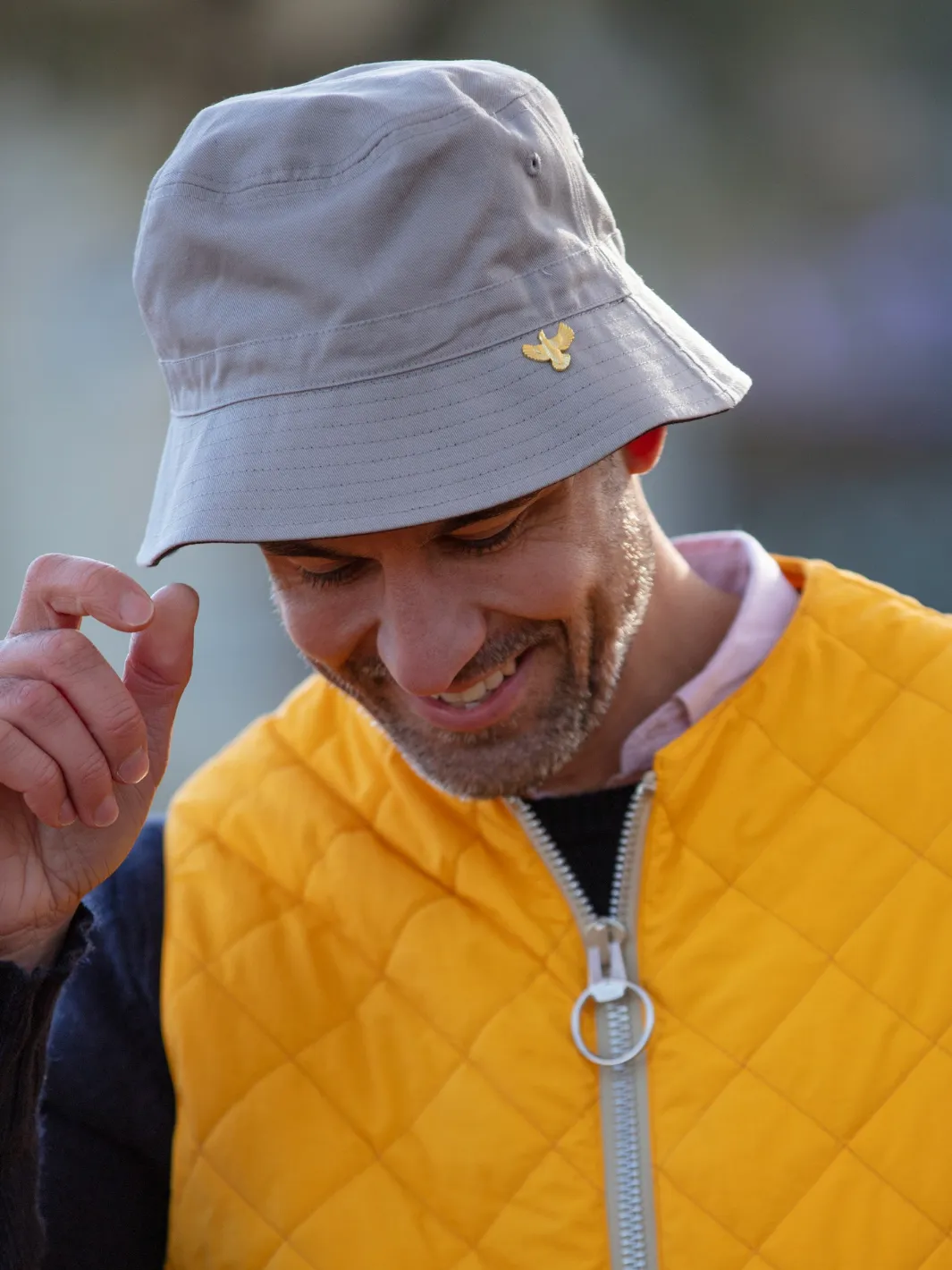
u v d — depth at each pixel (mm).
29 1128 2355
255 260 2203
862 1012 2480
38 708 2312
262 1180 2582
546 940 2633
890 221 13297
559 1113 2516
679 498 12859
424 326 2172
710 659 2906
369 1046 2641
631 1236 2432
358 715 2934
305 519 2131
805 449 13000
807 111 13328
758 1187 2402
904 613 2830
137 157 11938
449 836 2742
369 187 2166
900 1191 2371
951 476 12875
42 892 2428
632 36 13203
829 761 2680
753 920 2584
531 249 2248
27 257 11602
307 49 12445
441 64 2381
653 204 13312
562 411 2195
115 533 11477
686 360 2375
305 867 2801
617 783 2785
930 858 2574
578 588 2443
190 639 2514
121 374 11555
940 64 13352
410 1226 2506
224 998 2703
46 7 11742
